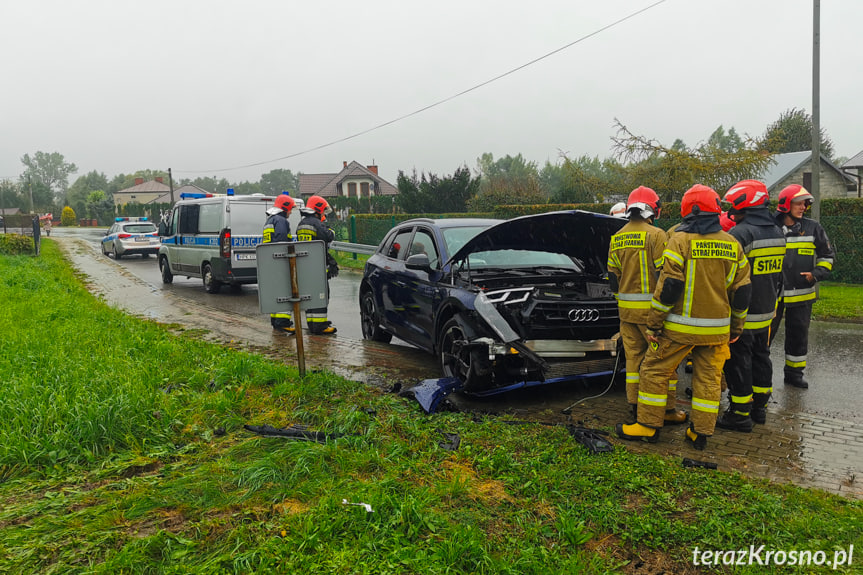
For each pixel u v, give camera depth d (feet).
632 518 10.69
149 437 13.92
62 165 569.64
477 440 14.11
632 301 15.42
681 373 21.48
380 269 25.50
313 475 11.85
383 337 26.86
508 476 12.32
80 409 13.99
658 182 62.39
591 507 11.10
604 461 13.08
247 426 14.84
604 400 18.21
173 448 13.70
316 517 10.07
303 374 18.63
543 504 11.28
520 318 17.31
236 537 9.68
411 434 14.33
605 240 19.92
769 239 15.64
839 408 17.60
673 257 13.65
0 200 357.41
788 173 97.09
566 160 72.02
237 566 8.87
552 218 18.20
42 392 15.75
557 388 19.45
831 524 10.61
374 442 13.66
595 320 17.44
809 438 15.26
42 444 13.03
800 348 19.63
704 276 13.60
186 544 9.49
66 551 9.37
